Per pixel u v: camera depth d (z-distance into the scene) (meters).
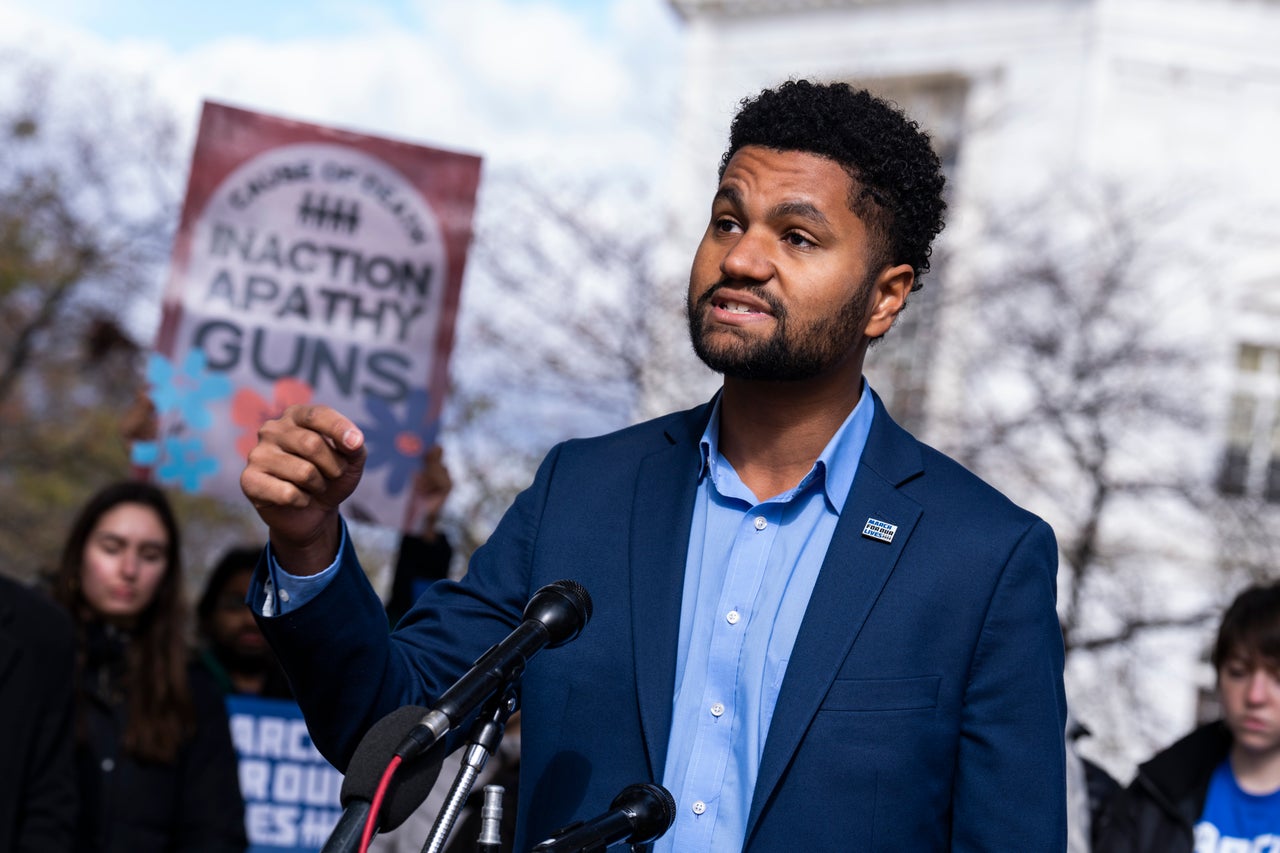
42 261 14.84
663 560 2.36
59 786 4.30
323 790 5.91
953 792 2.27
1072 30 21.56
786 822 2.17
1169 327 18.48
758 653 2.29
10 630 4.25
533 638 2.06
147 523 4.79
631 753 2.27
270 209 5.85
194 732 4.80
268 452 1.98
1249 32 21.39
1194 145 21.31
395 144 5.97
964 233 15.05
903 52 22.34
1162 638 15.41
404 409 5.84
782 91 2.42
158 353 5.71
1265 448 19.22
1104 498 12.64
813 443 2.41
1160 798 4.41
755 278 2.31
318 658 2.11
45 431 16.38
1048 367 13.68
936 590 2.27
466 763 1.98
